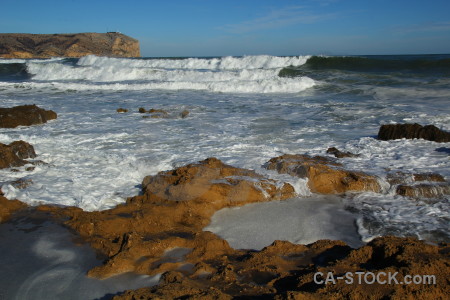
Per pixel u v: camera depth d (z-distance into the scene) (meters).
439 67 25.75
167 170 7.38
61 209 5.76
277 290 3.50
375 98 15.95
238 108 14.48
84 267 4.23
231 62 29.91
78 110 14.51
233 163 7.57
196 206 5.64
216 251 4.41
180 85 21.62
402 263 3.47
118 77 26.67
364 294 3.11
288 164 7.00
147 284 3.83
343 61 27.66
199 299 3.17
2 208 5.66
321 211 5.78
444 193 6.17
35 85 22.44
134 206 5.73
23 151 8.01
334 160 7.77
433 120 11.40
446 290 3.12
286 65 28.58
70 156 8.38
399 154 8.13
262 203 6.10
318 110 13.66
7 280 4.02
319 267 3.71
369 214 5.61
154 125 11.52
